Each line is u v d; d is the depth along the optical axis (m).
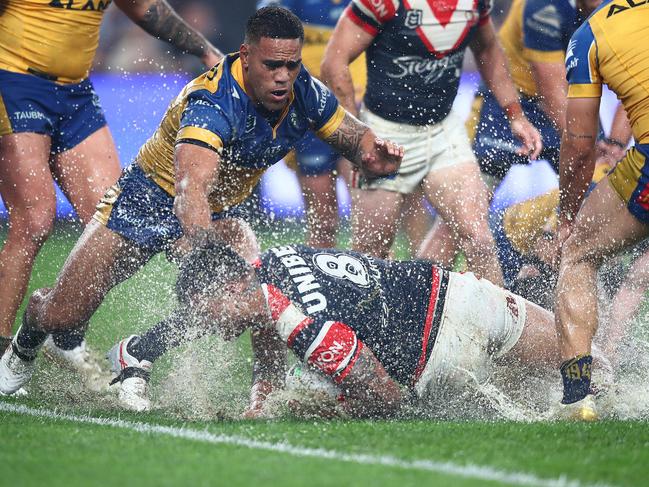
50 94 19.27
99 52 45.72
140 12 20.34
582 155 16.39
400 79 21.66
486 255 21.14
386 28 21.42
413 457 12.16
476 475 11.27
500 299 15.94
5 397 17.33
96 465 11.61
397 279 15.46
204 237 14.41
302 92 16.16
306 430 13.87
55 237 36.69
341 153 17.12
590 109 15.83
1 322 18.61
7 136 18.77
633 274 19.98
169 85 46.06
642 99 14.90
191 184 14.69
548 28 24.12
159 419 14.99
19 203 18.84
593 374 16.03
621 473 11.61
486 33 22.30
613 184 15.35
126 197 16.84
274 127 16.06
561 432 13.86
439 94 21.81
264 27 15.01
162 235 16.81
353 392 14.64
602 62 15.35
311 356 14.38
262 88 15.30
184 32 20.92
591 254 15.62
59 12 18.97
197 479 10.93
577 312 15.52
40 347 17.53
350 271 15.16
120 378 16.39
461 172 21.69
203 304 14.57
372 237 22.39
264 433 13.65
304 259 15.16
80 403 16.67
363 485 10.67
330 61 21.81
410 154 21.86
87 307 17.05
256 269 14.88
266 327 14.74
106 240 16.73
